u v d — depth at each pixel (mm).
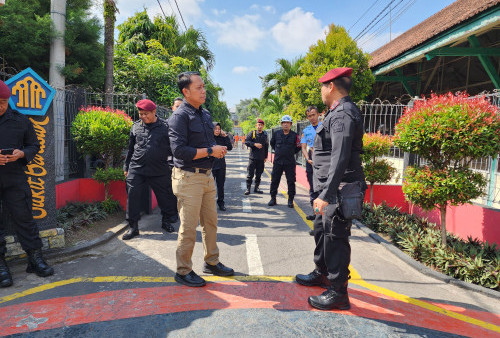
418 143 3795
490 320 2664
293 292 2947
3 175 2994
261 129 7656
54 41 7145
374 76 12555
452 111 3572
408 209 6078
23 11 7441
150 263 3564
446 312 2752
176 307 2615
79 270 3355
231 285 3068
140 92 10273
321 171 2648
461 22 6945
